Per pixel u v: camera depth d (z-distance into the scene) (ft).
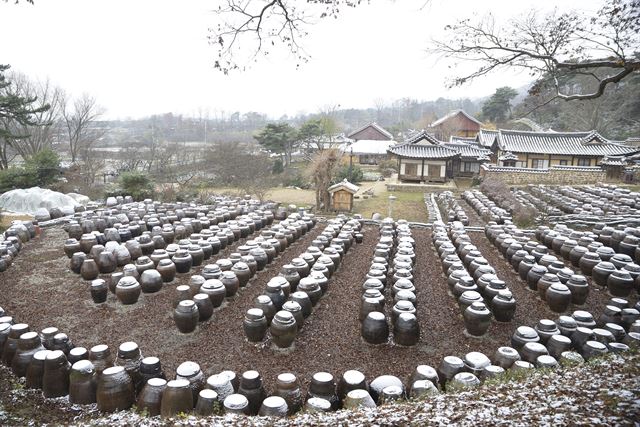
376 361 33.04
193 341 35.91
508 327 38.11
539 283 42.93
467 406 20.52
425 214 97.04
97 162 137.90
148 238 54.08
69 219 74.23
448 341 35.94
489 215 81.51
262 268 51.49
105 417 24.58
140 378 28.02
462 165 141.28
